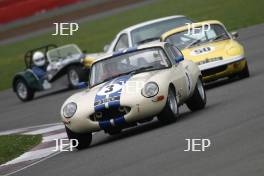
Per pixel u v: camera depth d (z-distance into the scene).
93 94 42.78
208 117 43.06
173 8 142.88
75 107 42.34
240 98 48.69
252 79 57.81
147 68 44.66
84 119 41.81
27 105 80.69
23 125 63.75
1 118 73.62
